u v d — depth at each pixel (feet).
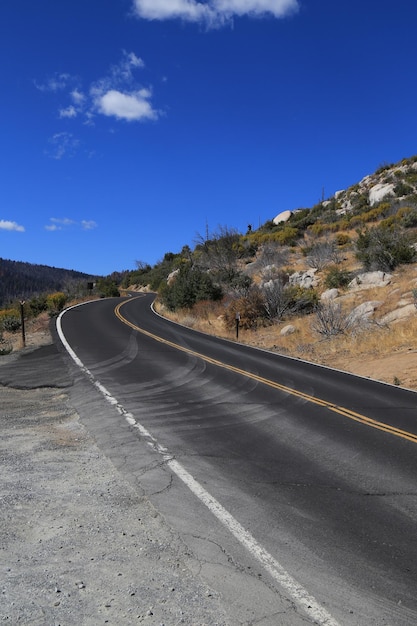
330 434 25.94
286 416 29.68
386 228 110.83
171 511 16.37
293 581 12.40
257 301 85.97
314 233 149.18
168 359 52.11
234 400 33.83
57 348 58.44
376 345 57.26
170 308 114.21
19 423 27.86
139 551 13.69
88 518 15.71
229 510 16.55
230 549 13.96
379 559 13.55
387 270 87.56
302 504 17.16
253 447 23.58
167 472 20.08
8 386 38.65
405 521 15.97
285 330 75.87
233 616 10.92
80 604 11.13
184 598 11.53
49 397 34.99
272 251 134.82
